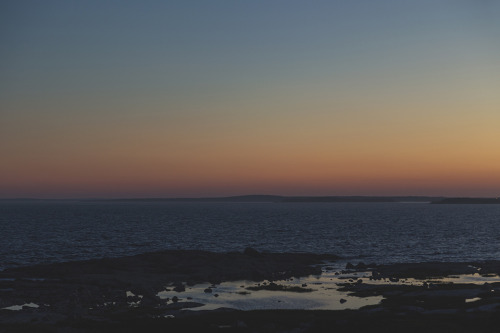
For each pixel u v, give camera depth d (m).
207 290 63.88
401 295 56.62
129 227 194.25
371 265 87.19
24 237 144.25
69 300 57.31
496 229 185.12
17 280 71.50
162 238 147.00
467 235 157.50
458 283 66.69
